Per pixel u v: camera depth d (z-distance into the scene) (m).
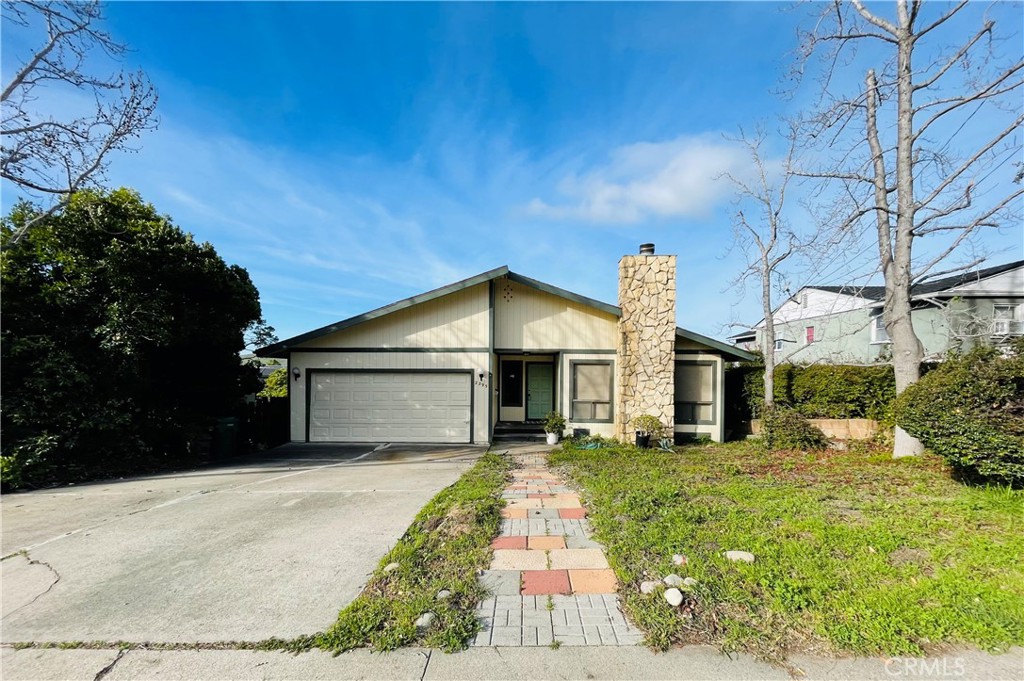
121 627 2.76
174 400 9.56
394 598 3.04
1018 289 13.73
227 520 4.84
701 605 2.84
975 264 7.56
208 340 9.68
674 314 10.16
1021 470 4.87
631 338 10.23
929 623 2.61
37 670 2.38
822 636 2.54
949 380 5.46
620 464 7.53
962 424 5.20
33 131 7.13
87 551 3.98
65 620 2.85
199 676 2.32
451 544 3.93
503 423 12.98
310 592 3.17
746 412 12.07
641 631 2.65
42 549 4.04
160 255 8.51
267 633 2.68
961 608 2.74
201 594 3.16
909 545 3.71
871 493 5.30
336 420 11.05
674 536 3.92
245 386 11.34
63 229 7.84
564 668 2.35
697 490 5.48
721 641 2.53
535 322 11.34
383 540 4.16
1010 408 5.05
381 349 11.02
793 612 2.75
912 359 7.88
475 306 11.02
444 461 8.61
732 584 3.05
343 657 2.46
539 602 2.99
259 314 11.22
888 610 2.74
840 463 7.30
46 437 6.96
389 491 6.11
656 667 2.35
